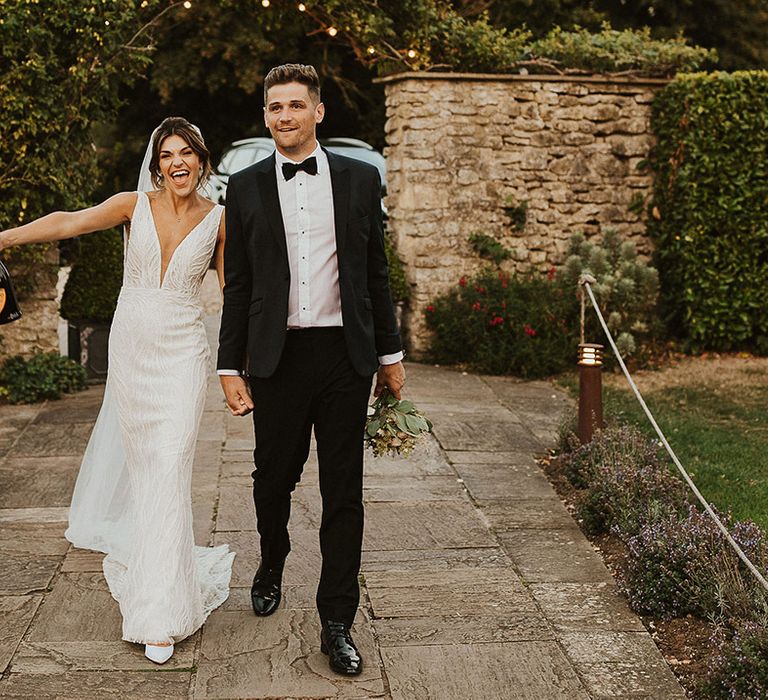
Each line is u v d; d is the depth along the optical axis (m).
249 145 12.67
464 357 8.62
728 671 3.09
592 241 9.13
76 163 7.52
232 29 15.21
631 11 16.81
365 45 8.86
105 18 7.13
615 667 3.37
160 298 3.59
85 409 7.06
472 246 8.88
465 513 4.90
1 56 6.89
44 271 7.56
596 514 4.61
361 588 3.99
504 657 3.43
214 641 3.50
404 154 8.77
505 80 8.79
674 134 8.77
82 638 3.53
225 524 4.71
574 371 8.38
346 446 3.33
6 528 4.64
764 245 8.82
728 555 3.73
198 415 3.62
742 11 16.50
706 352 9.07
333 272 3.27
